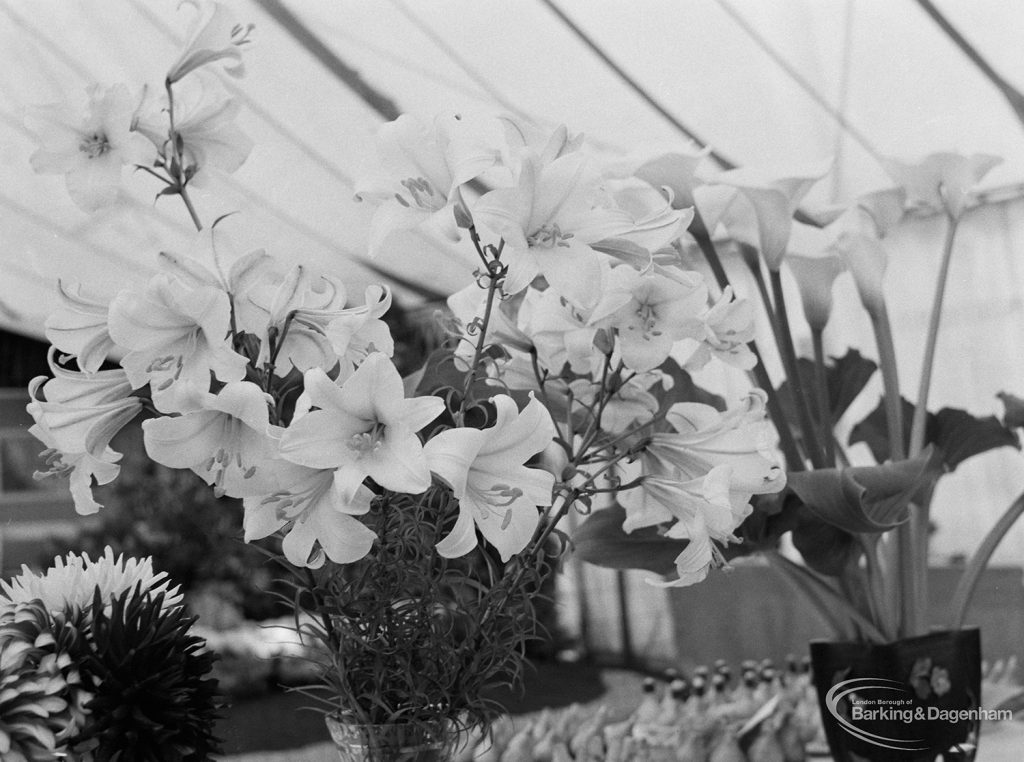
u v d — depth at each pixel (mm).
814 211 1769
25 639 1177
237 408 1096
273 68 5562
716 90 5711
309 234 7176
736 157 6305
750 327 1332
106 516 6969
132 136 1230
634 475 1362
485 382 1364
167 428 1107
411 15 5156
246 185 6480
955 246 7602
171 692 1169
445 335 1375
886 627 1667
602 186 1222
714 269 1620
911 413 1890
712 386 4898
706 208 1612
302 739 5145
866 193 1770
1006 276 7422
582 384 1357
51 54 5352
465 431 1114
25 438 8719
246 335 1187
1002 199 7414
